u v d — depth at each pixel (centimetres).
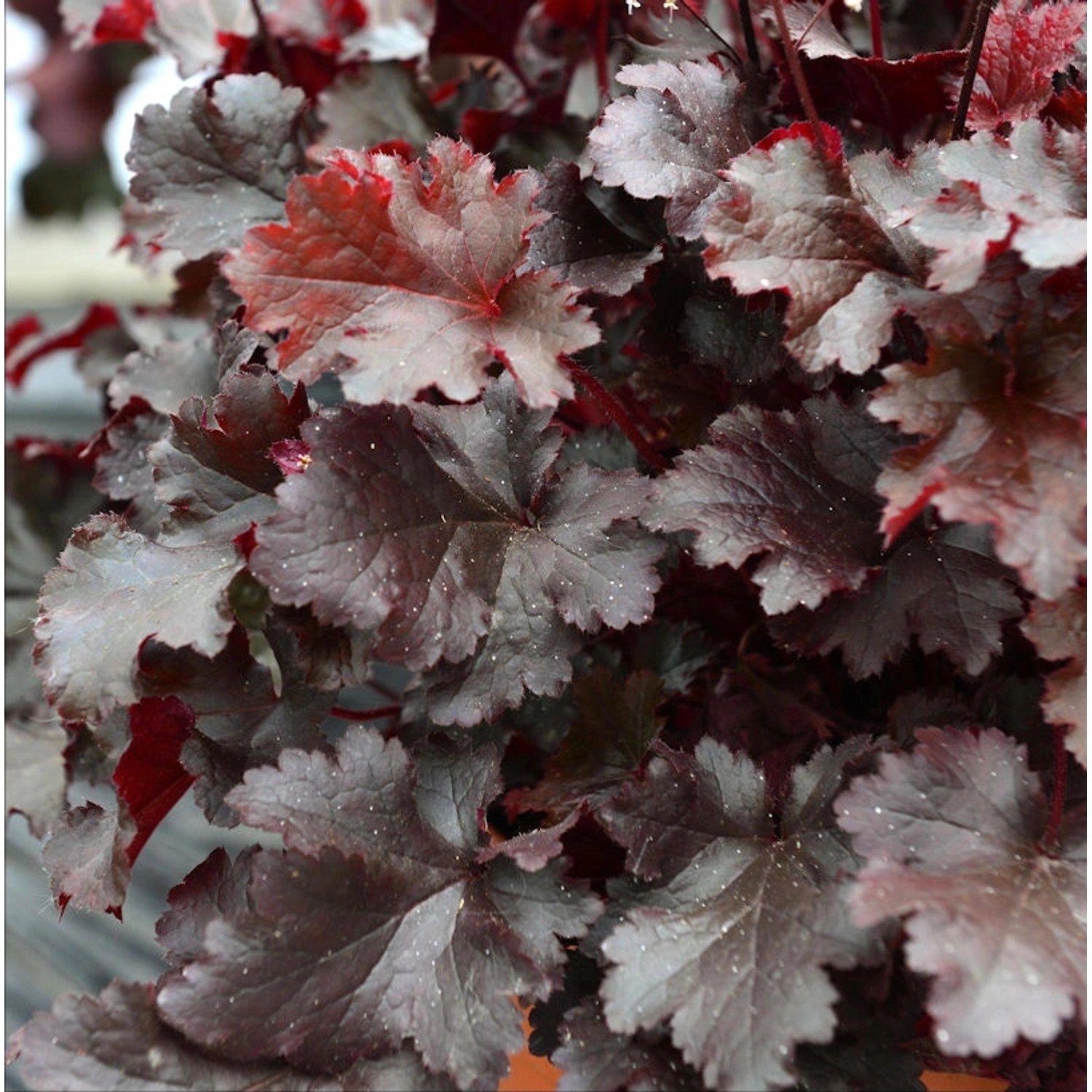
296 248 74
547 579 77
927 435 73
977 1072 75
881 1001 74
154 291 196
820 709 83
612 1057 73
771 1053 71
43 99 168
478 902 76
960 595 75
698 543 75
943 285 73
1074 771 76
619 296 81
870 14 84
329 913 74
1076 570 71
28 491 98
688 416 82
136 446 87
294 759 76
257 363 85
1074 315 73
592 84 96
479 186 77
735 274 74
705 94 80
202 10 96
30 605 97
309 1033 73
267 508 80
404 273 75
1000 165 75
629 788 75
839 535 76
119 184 177
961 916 70
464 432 79
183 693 79
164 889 100
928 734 74
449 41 95
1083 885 72
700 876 75
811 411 78
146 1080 73
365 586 75
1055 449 72
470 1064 73
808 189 75
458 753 78
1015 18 80
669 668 83
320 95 92
